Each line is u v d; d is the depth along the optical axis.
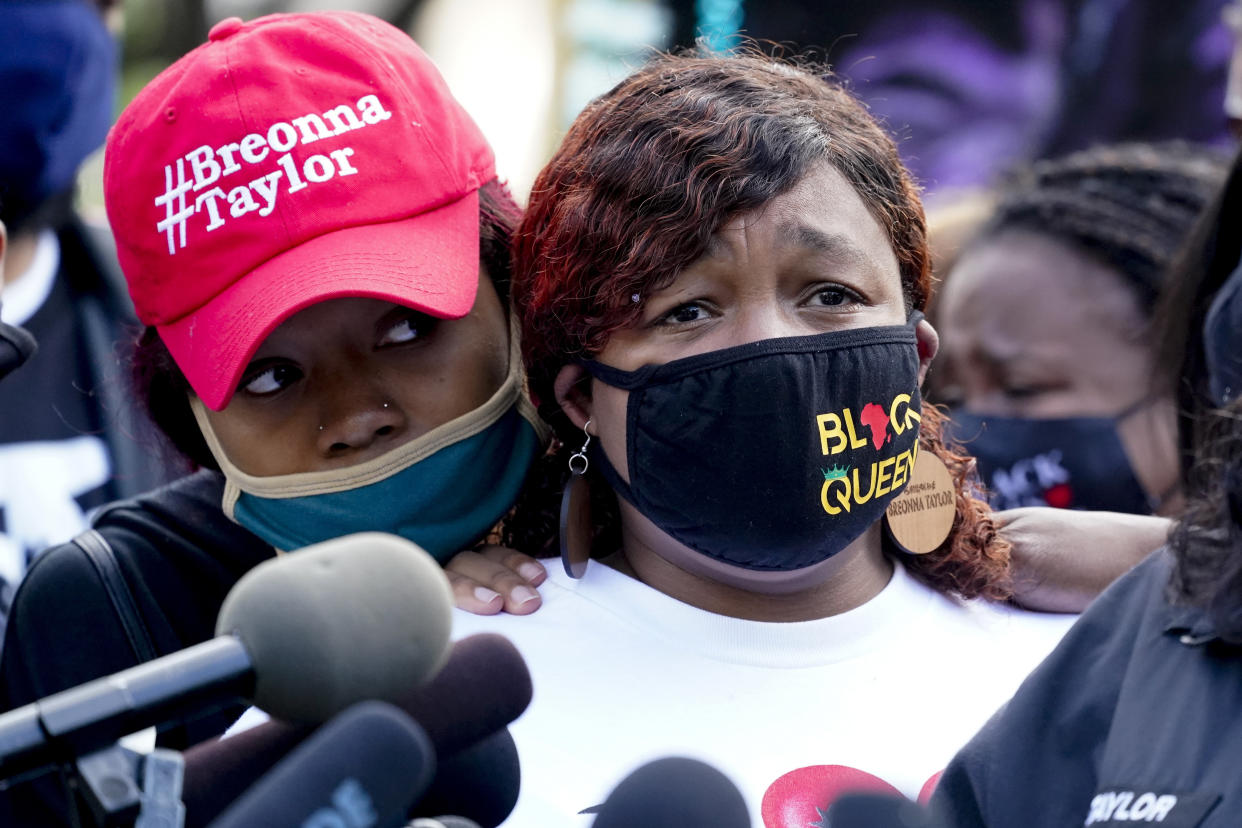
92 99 4.45
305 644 1.41
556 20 7.52
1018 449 4.65
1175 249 4.55
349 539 1.52
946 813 2.25
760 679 2.70
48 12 4.18
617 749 2.58
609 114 2.75
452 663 1.64
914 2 6.54
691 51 3.21
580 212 2.64
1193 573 2.05
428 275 2.83
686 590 2.82
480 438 2.98
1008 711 2.27
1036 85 6.53
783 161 2.58
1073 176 4.87
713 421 2.54
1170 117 6.45
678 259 2.54
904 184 2.83
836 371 2.56
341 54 2.98
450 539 3.01
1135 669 2.10
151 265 2.92
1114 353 4.61
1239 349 2.31
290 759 1.27
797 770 2.55
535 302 2.75
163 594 3.11
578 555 2.80
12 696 3.10
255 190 2.84
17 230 4.11
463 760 1.87
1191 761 1.89
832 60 6.64
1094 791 2.08
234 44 3.00
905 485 2.74
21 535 3.94
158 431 3.37
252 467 2.99
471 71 7.73
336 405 2.90
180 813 1.35
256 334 2.75
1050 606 3.10
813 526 2.57
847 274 2.62
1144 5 6.39
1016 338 4.73
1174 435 3.56
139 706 1.38
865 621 2.81
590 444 2.83
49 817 2.76
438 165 2.98
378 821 1.27
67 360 4.14
